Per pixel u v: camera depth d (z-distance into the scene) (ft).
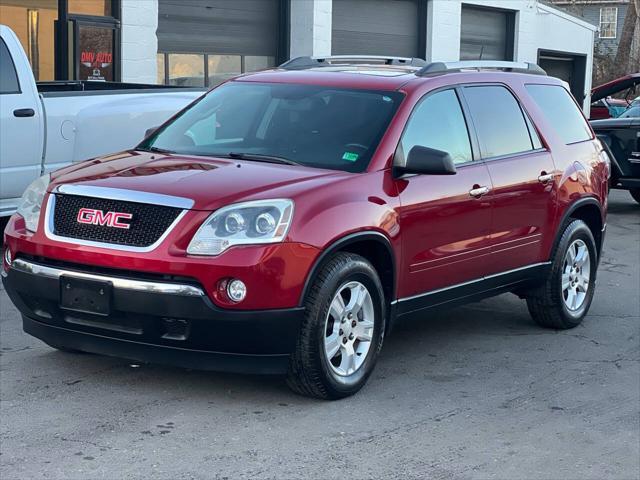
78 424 16.74
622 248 37.96
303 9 60.64
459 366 21.26
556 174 23.70
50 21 48.19
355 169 18.88
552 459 16.33
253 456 15.71
